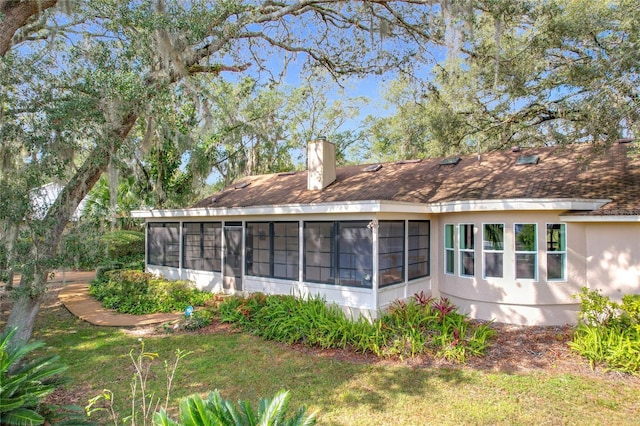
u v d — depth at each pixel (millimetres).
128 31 7801
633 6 7863
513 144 15117
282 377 5883
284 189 12703
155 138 11672
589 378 5773
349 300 8789
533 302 8430
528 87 10930
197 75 11094
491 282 8844
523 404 4996
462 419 4637
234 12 8641
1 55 6656
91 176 8008
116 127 7656
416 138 19938
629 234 7906
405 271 9320
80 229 7359
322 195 10812
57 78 7262
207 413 2715
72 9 7172
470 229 9352
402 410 4867
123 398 5242
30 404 3555
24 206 6531
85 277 16734
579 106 9180
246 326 8438
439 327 7449
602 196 8258
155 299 10695
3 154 7000
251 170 22344
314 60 11672
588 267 8320
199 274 12664
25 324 7047
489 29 10406
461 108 13875
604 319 7160
